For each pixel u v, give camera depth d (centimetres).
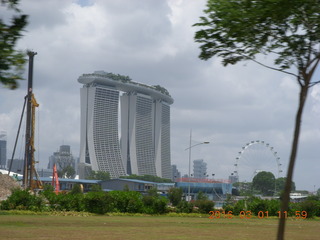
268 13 1302
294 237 3030
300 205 6944
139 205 5953
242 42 1446
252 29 1391
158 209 6116
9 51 998
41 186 13125
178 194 11412
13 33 989
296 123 1412
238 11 1320
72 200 5694
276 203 6956
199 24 1408
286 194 1340
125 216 5534
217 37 1436
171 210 6456
